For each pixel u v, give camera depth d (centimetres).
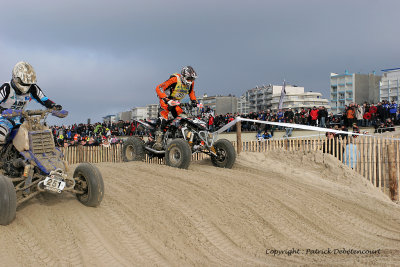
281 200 664
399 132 1570
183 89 883
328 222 617
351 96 8381
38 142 505
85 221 488
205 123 857
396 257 454
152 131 935
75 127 2955
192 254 451
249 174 824
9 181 446
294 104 9612
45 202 534
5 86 520
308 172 928
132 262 413
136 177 714
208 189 664
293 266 420
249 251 481
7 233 431
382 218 672
